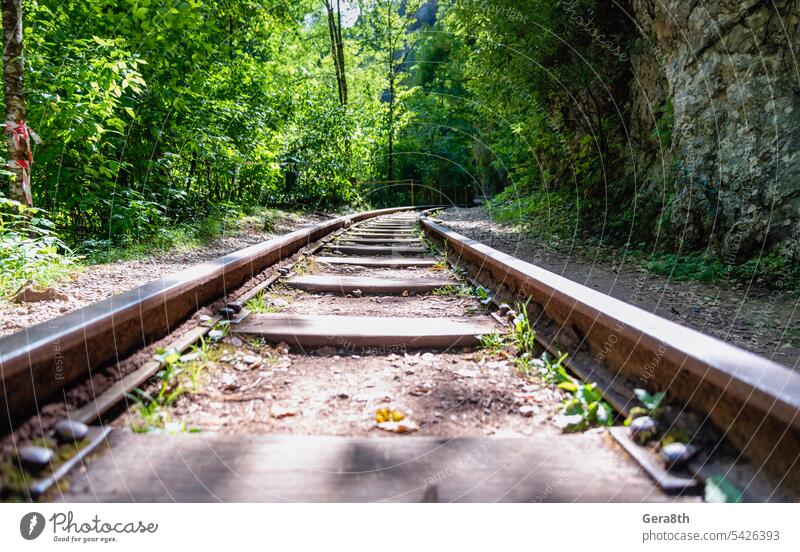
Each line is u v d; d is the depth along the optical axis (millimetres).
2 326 2617
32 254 3779
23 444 1217
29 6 5359
